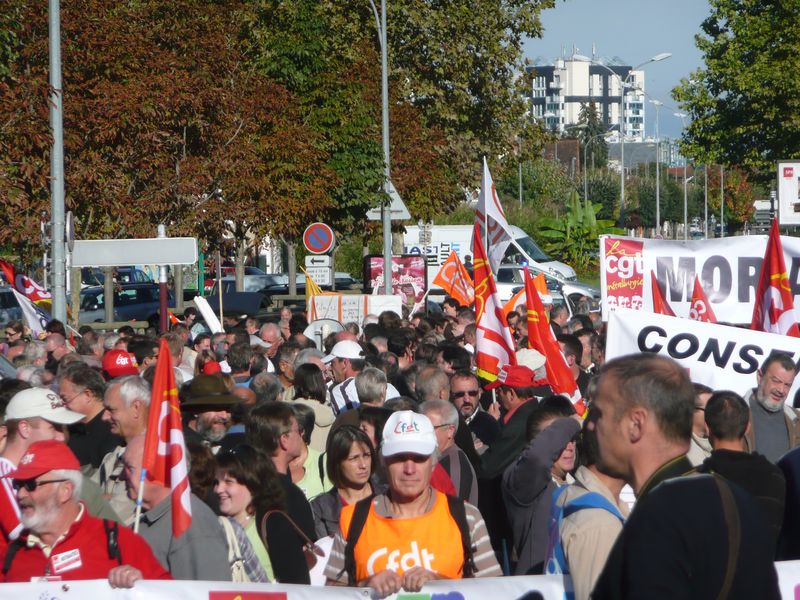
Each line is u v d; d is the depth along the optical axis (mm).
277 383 16312
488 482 13055
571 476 13305
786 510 9438
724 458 10133
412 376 19250
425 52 73875
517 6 75312
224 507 10469
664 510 5738
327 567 9781
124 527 9086
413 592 8852
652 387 6266
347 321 36281
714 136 75000
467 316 30328
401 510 9633
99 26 41469
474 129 76938
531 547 11484
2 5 35375
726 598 5652
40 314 29125
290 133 50500
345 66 57281
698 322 16172
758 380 15156
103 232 43875
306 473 13750
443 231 80000
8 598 8469
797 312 20438
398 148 64750
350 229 64188
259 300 43969
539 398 17172
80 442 13852
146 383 12078
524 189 168125
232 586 8695
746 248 21469
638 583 5598
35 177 37156
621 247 21891
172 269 64438
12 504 9844
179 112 44375
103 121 40250
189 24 48719
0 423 12203
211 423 13508
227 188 47000
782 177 58375
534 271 72375
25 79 37312
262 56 54875
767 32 71875
